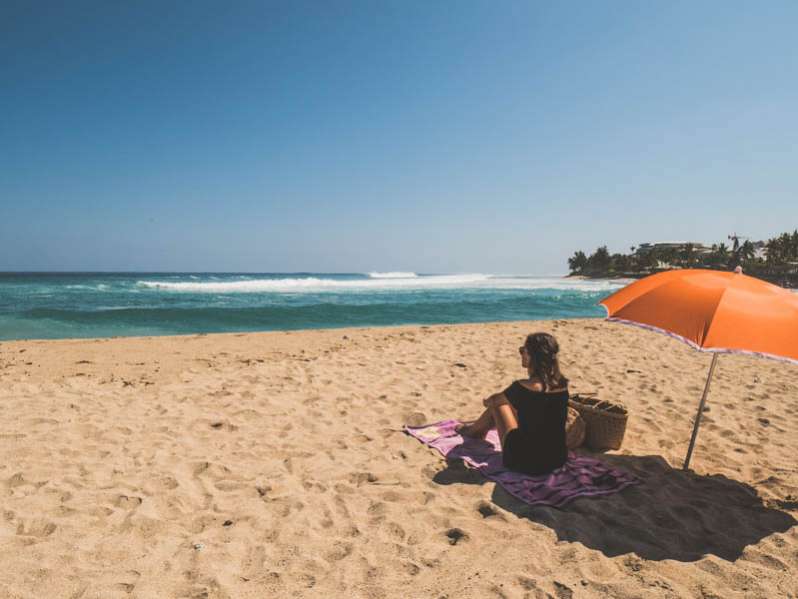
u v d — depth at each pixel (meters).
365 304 26.41
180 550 3.09
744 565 2.96
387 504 3.71
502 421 4.33
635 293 3.90
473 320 20.77
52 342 11.12
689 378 8.16
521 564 2.96
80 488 3.88
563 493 3.81
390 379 7.60
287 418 5.73
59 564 2.91
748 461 4.77
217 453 4.68
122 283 52.41
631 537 3.28
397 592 2.70
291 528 3.39
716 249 138.00
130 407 6.00
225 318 19.00
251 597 2.67
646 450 4.98
